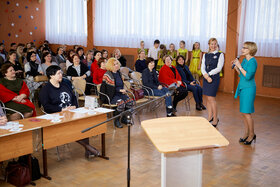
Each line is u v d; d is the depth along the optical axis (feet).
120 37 37.11
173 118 9.05
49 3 43.93
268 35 27.66
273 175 12.26
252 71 14.94
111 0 37.27
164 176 7.76
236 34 29.09
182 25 32.01
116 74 18.89
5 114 14.24
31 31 43.73
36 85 22.74
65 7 42.01
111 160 13.69
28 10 43.04
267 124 19.51
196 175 8.02
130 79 23.00
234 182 11.60
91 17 39.47
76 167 12.93
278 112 22.62
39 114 21.30
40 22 44.60
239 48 29.19
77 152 14.66
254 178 11.98
